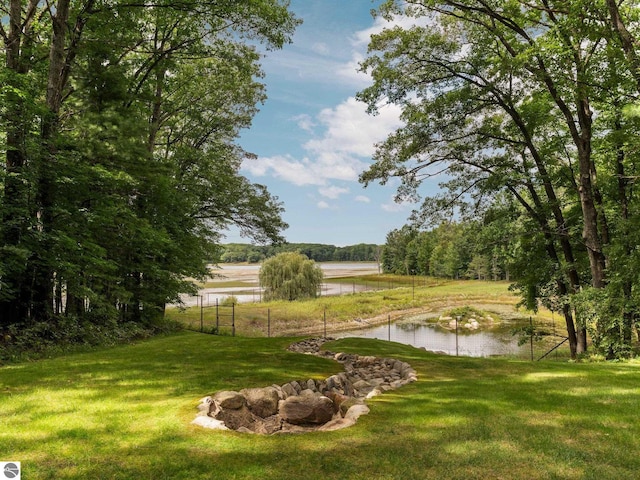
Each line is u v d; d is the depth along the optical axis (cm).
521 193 2045
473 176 1770
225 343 1312
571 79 1284
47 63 1482
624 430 518
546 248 1853
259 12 1585
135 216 1492
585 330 1684
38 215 1252
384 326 3538
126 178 1368
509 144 1791
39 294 1265
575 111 1680
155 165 1684
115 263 1520
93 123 1391
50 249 1198
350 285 8269
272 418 610
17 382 704
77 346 1191
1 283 1046
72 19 1522
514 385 764
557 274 1728
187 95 2297
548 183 1730
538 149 1823
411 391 725
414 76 1617
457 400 656
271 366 881
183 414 543
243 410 602
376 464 417
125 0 1550
